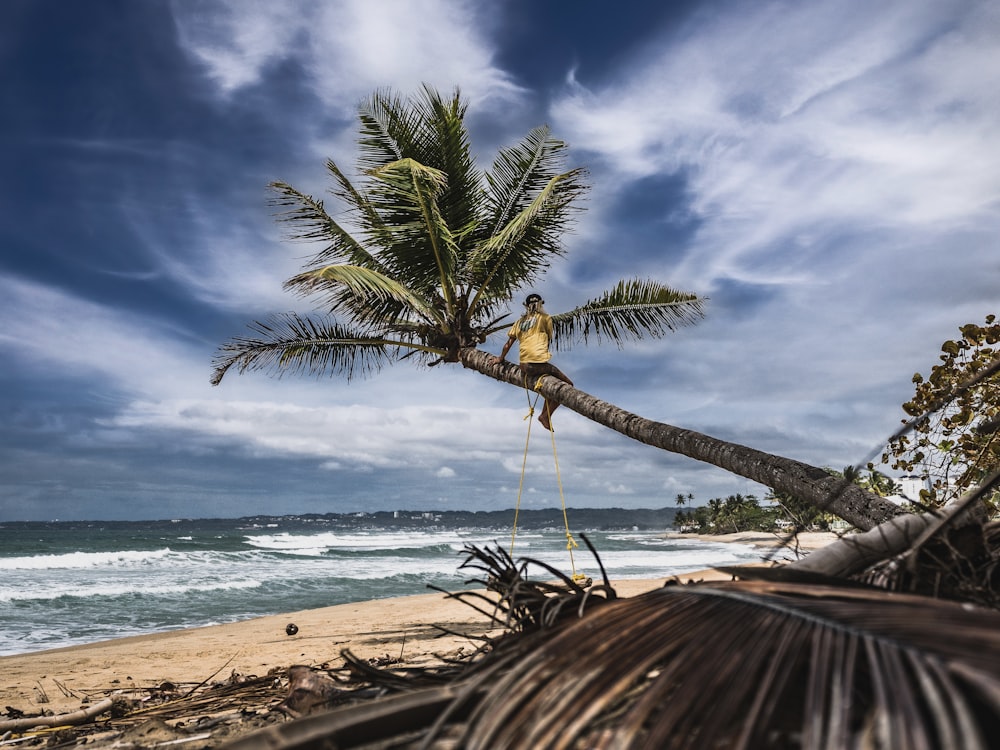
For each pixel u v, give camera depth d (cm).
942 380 553
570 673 147
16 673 876
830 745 108
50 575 3027
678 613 167
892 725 103
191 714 365
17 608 1997
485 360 1084
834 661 126
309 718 154
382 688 260
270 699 382
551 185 1039
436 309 1193
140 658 976
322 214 1173
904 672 115
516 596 244
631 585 1395
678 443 727
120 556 4012
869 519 492
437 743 157
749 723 116
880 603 160
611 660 148
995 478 194
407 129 1158
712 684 129
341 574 3141
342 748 154
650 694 131
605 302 1126
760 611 156
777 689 122
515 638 222
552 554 4888
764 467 595
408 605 1595
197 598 2267
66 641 1452
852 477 223
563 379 985
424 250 1145
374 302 1136
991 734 118
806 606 150
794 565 222
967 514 220
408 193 1074
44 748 316
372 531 15825
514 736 132
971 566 209
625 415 826
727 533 9769
